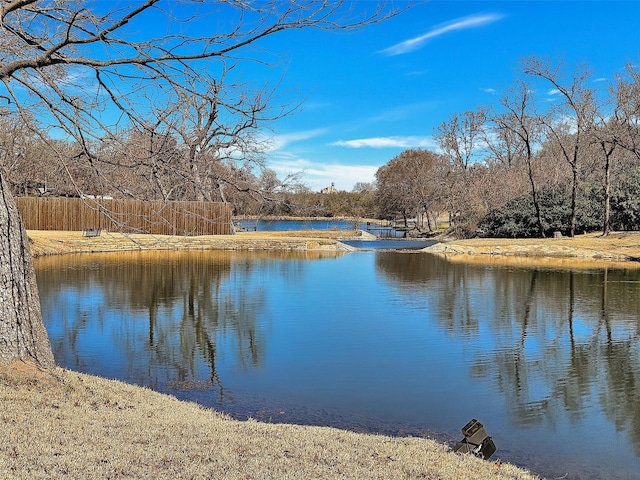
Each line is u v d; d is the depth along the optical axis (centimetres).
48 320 1262
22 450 435
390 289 1828
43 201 3456
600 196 3578
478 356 998
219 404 739
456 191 5006
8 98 634
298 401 759
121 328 1190
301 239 3516
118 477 405
